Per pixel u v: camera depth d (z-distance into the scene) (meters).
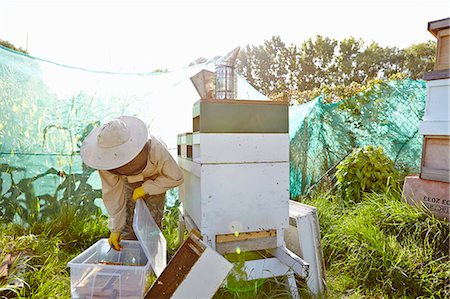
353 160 4.04
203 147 1.97
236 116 2.02
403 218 2.88
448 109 2.78
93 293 1.75
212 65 4.22
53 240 2.95
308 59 23.23
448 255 2.46
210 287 1.73
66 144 3.77
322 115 4.84
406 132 4.74
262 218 2.09
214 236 2.00
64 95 3.79
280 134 2.12
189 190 2.48
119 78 4.02
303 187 4.62
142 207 2.05
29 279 2.29
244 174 2.05
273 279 2.23
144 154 2.15
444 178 2.85
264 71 24.52
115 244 2.20
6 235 2.94
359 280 2.45
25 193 3.49
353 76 21.92
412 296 2.21
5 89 3.44
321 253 2.28
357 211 3.26
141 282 1.76
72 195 3.69
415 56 20.38
